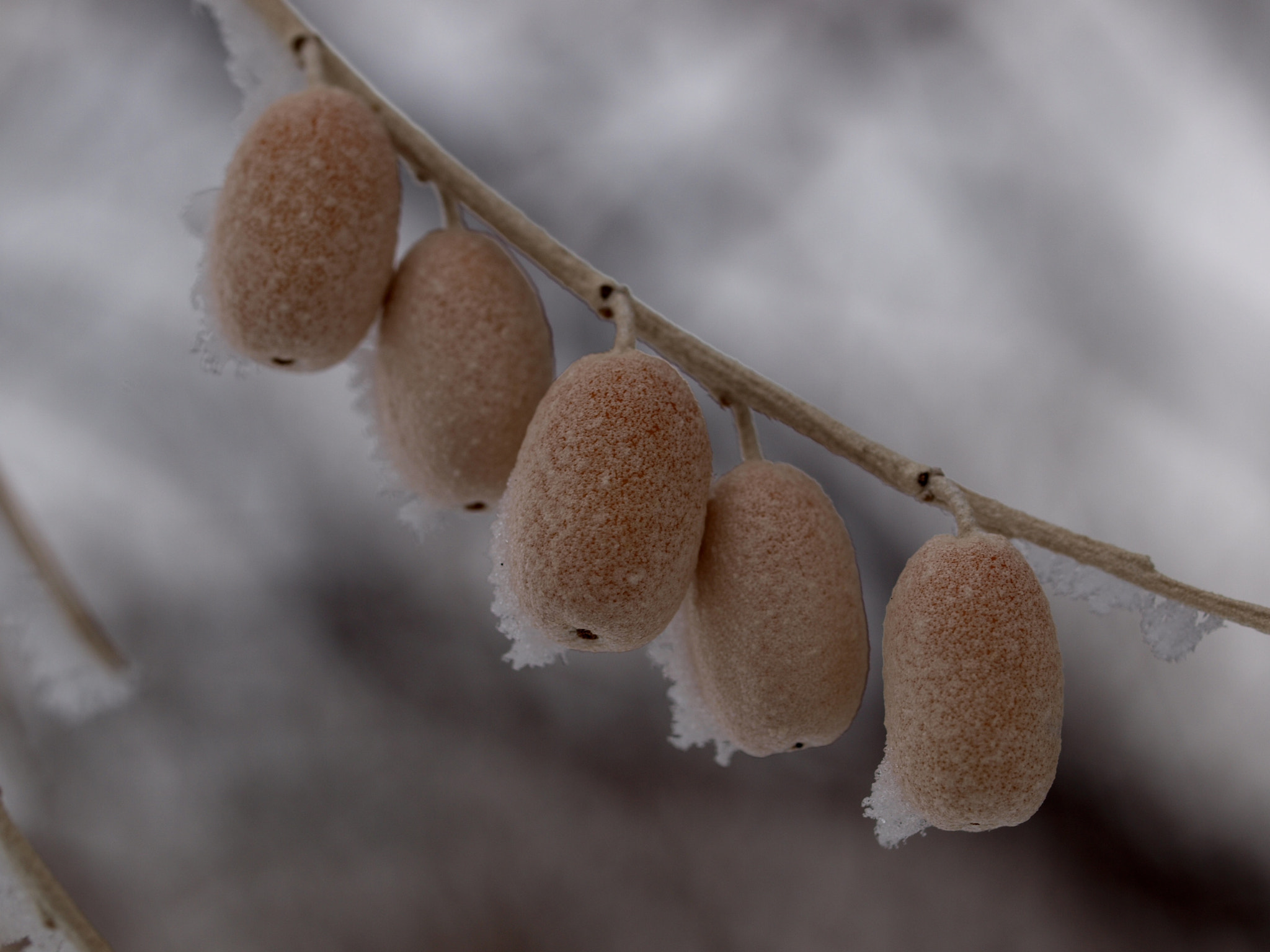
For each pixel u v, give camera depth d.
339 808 0.29
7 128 0.29
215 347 0.15
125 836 0.27
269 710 0.29
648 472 0.14
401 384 0.15
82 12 0.29
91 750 0.27
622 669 0.31
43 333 0.29
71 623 0.23
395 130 0.15
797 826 0.29
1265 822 0.28
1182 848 0.28
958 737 0.14
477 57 0.32
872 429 0.32
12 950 0.14
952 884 0.29
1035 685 0.14
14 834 0.14
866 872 0.29
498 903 0.28
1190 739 0.29
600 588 0.14
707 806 0.29
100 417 0.29
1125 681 0.29
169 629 0.29
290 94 0.15
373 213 0.15
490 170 0.32
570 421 0.14
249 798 0.28
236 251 0.14
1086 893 0.28
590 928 0.28
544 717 0.30
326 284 0.15
